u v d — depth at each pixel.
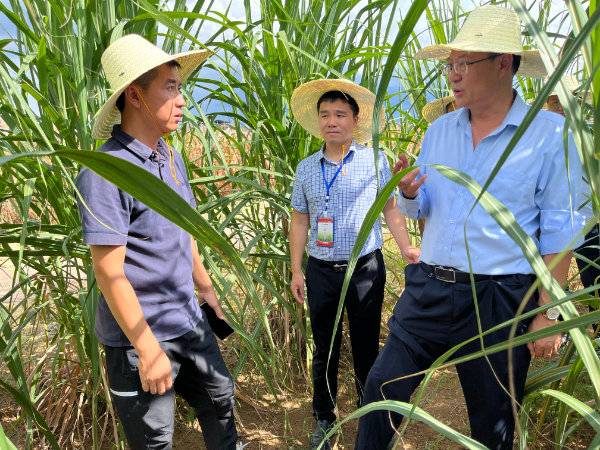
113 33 1.31
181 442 1.87
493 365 1.19
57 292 1.64
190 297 1.34
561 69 0.33
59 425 1.88
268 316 2.47
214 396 1.40
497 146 1.21
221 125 2.23
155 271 1.21
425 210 1.42
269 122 1.85
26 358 2.18
